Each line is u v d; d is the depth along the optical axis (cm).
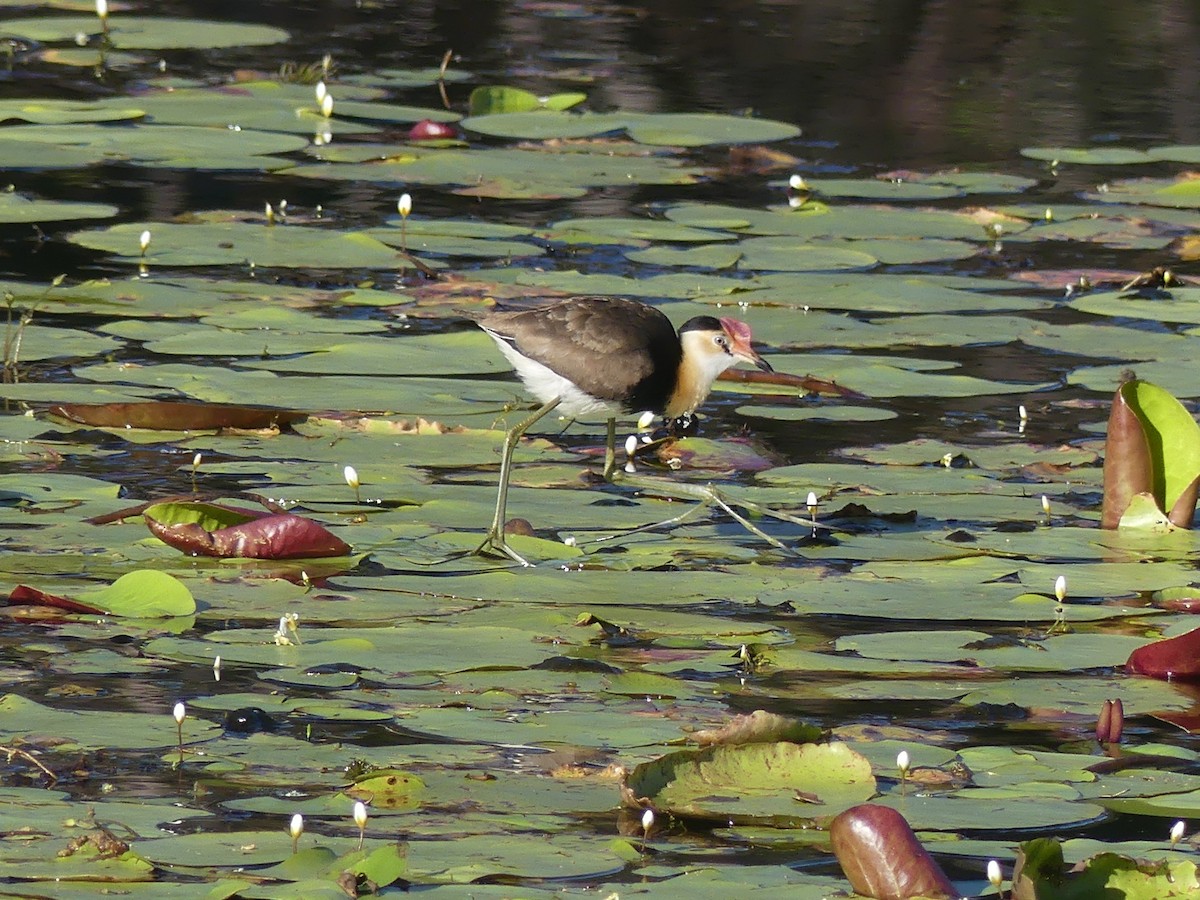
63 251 1797
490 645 945
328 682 887
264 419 1334
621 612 1009
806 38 3112
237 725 833
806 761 801
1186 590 1052
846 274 1839
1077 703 905
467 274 1773
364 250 1828
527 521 1159
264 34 3020
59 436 1299
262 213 1983
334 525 1139
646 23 3222
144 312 1602
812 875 699
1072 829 752
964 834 746
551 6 3347
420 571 1066
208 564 1066
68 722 823
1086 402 1473
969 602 1040
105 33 2945
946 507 1226
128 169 2159
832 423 1427
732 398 1480
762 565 1109
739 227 2025
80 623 959
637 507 1222
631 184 2225
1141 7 3412
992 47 3055
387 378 1459
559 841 720
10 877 660
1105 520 1206
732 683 916
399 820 735
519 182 2203
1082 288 1827
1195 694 920
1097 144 2488
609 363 1209
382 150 2322
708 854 721
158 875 669
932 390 1473
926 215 2116
